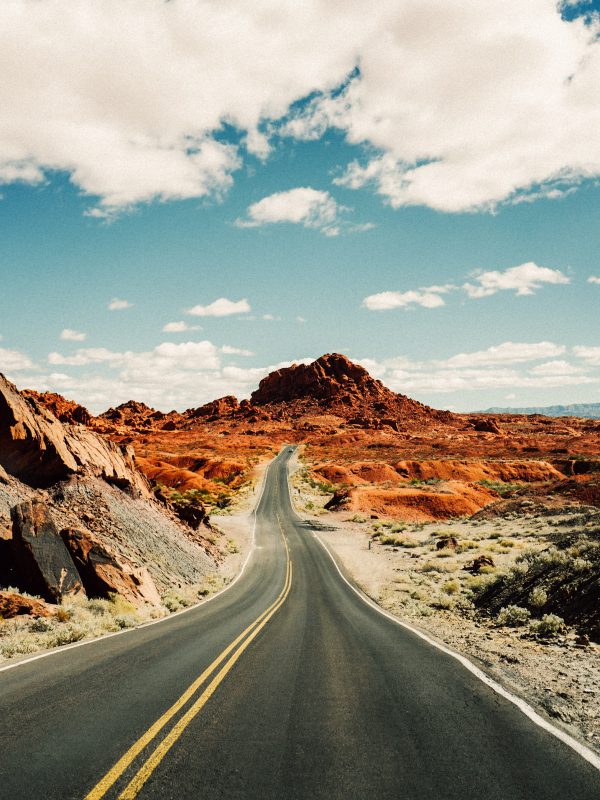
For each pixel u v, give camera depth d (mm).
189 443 169375
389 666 8141
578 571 14586
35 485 22562
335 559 36594
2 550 14523
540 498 50594
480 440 153625
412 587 22875
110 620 12883
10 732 5027
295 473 105625
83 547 15992
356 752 4566
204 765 4266
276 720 5414
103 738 4855
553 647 10477
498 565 25641
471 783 3971
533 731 5109
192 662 8336
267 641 10781
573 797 3754
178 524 34188
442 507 62656
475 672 7680
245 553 40000
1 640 10031
